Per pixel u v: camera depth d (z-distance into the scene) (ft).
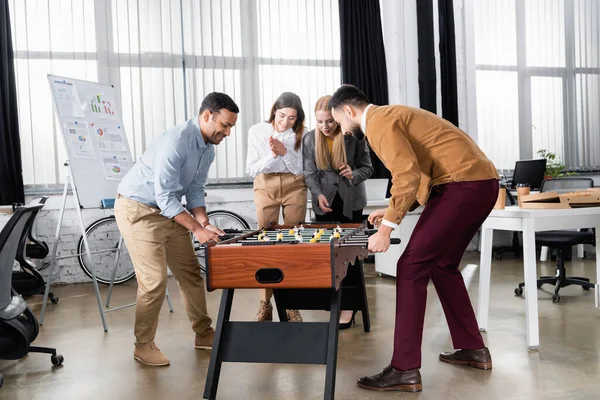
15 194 17.93
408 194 7.84
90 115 14.52
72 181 13.41
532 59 23.79
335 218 12.03
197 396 8.31
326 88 21.11
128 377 9.26
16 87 18.25
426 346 10.44
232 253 7.48
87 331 12.45
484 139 23.30
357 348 10.44
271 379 8.97
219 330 8.01
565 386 8.21
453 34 22.16
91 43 18.99
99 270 19.07
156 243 9.82
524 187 11.46
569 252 20.20
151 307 9.87
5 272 8.61
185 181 9.89
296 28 20.79
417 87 22.00
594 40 24.45
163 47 19.52
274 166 11.79
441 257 8.41
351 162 11.87
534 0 23.73
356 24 20.92
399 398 7.99
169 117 19.60
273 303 14.64
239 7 20.20
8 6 17.98
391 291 15.80
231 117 9.59
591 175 24.40
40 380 9.24
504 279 16.93
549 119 24.02
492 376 8.73
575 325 11.58
